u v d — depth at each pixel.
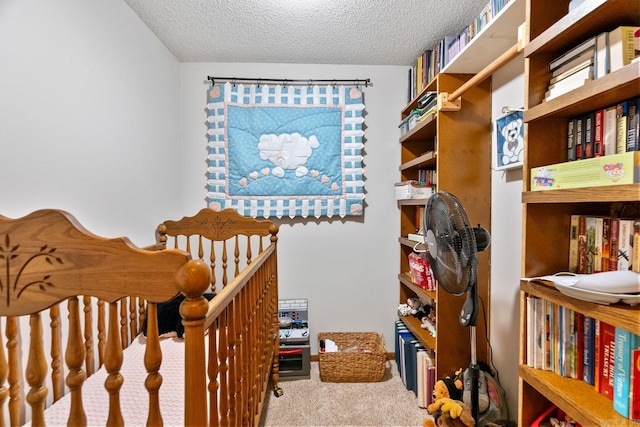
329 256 2.51
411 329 2.13
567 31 0.89
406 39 2.07
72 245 0.58
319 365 2.23
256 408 1.34
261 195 2.40
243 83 2.41
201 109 2.42
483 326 1.73
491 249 1.72
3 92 1.04
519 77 1.50
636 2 0.75
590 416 0.77
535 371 0.99
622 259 0.86
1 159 1.04
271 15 1.80
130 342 1.65
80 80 1.37
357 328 2.53
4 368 0.59
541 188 0.98
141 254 0.58
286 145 2.40
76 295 0.58
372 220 2.52
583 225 1.00
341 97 2.43
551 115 0.99
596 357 0.88
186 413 0.61
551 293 0.91
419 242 2.04
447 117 1.71
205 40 2.09
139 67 1.84
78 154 1.36
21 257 0.57
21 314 0.57
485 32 1.33
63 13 1.27
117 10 1.62
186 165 2.43
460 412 1.30
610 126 0.87
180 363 1.34
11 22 1.06
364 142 2.51
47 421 0.98
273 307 1.92
